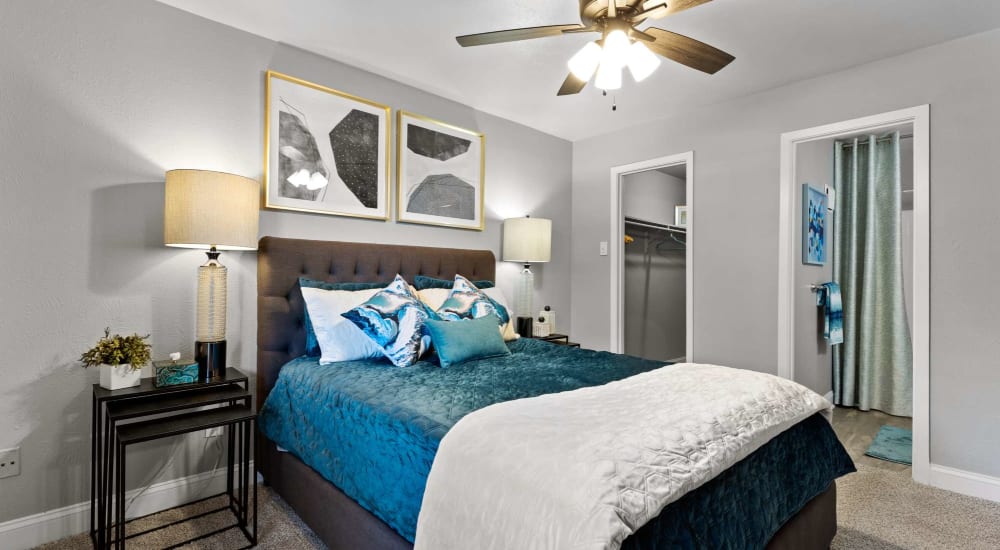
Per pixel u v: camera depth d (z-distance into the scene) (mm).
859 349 4062
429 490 1166
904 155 4203
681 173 5465
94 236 2020
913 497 2367
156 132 2176
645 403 1378
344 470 1632
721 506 1161
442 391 1664
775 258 3129
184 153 2254
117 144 2074
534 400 1406
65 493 1945
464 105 3484
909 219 4336
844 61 2730
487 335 2377
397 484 1366
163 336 2189
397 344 2188
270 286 2426
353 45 2598
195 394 1990
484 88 3178
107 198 2051
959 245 2455
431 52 2672
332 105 2754
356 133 2863
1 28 1820
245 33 2451
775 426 1443
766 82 3031
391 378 1882
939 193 2512
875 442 3197
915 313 2584
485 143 3631
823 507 1755
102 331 2033
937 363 2516
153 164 2168
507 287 3818
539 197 4082
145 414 1707
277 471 2172
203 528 1998
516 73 2941
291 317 2471
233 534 1942
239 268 2420
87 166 2002
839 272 4152
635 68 1687
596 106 3492
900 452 3004
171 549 1820
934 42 2500
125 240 2096
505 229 3721
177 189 1951
